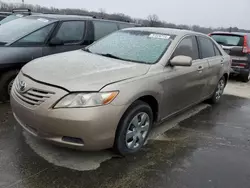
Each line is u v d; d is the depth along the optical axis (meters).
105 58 3.88
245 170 3.36
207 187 2.97
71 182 2.86
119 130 3.17
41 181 2.83
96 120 2.85
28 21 5.75
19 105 3.12
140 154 3.51
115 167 3.18
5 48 4.83
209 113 5.39
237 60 8.59
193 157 3.56
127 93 3.09
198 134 4.31
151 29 4.61
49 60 3.70
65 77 3.04
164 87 3.73
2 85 4.85
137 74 3.37
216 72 5.40
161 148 3.72
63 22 5.75
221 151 3.80
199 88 4.82
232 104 6.20
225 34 9.12
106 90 2.93
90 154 3.39
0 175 2.88
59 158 3.27
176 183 2.99
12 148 3.41
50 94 2.89
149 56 3.90
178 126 4.56
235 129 4.67
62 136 2.93
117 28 7.03
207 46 5.21
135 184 2.92
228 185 3.03
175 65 3.82
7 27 5.64
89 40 6.17
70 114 2.80
